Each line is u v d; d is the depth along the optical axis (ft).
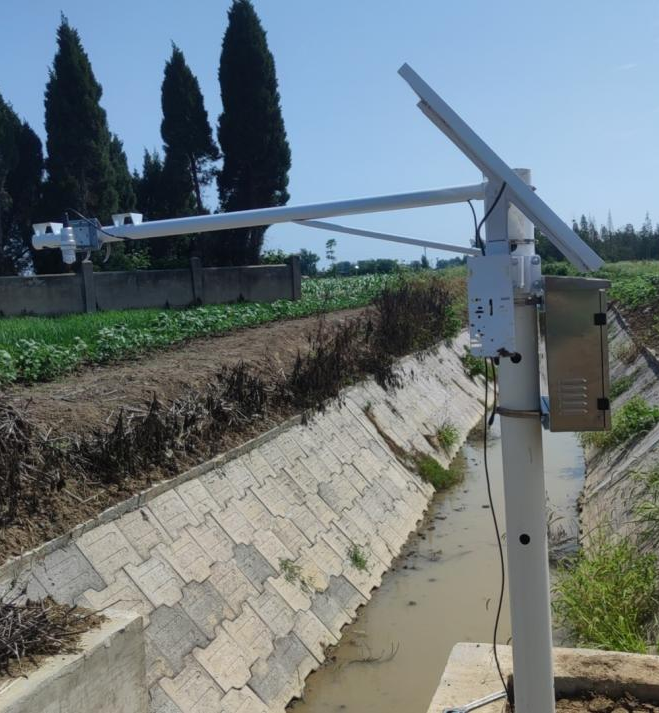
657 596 20.10
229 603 20.21
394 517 31.83
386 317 52.75
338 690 20.61
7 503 17.88
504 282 8.48
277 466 27.20
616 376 52.90
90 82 92.38
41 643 13.00
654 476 25.73
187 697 16.90
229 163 93.20
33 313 64.23
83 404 25.64
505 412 8.99
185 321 48.83
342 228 11.10
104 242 11.35
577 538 30.73
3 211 104.12
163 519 20.58
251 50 89.71
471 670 12.49
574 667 12.06
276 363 36.63
